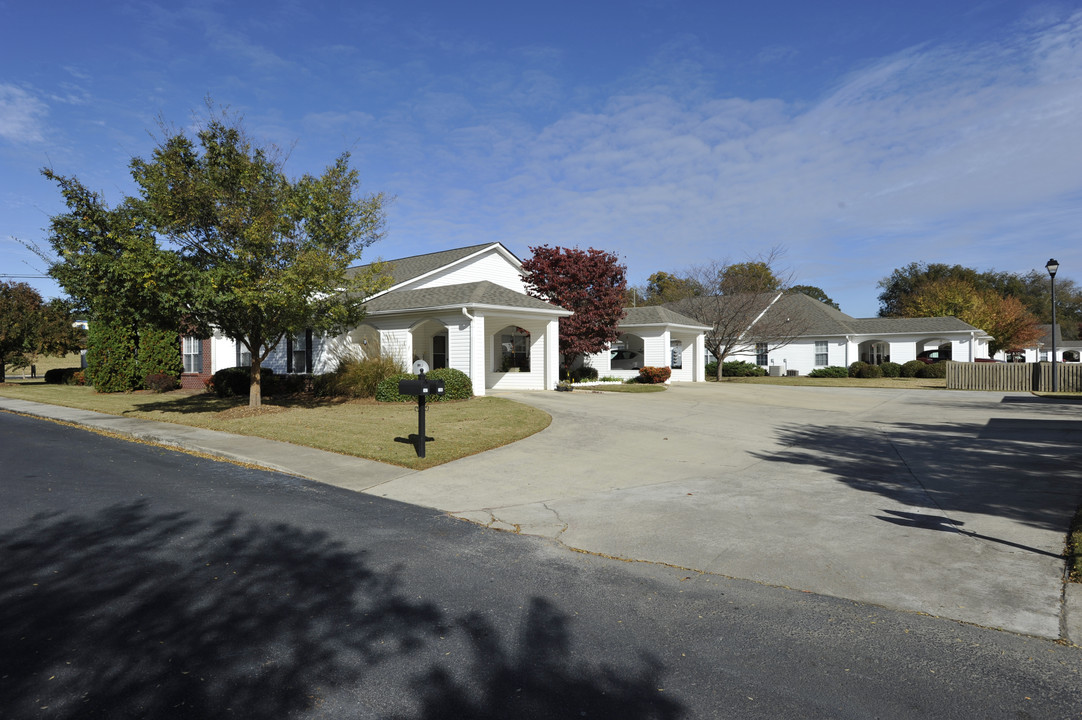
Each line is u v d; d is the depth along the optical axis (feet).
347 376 58.13
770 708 10.27
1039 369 77.61
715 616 13.92
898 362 118.42
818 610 14.20
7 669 11.30
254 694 10.55
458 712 10.11
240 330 48.73
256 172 44.06
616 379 85.35
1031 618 13.60
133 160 43.52
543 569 16.92
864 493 24.70
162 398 65.87
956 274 195.00
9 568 16.52
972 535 19.17
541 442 36.37
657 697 10.61
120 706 10.14
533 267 79.92
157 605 14.21
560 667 11.62
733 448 35.01
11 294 93.35
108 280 40.83
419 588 15.46
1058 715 10.05
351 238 48.34
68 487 26.07
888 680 11.16
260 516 21.85
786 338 115.44
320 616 13.73
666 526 20.75
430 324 71.72
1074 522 19.85
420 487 26.32
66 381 97.40
